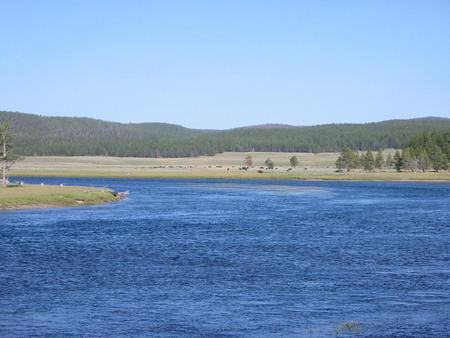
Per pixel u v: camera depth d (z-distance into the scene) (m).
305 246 59.38
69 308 35.12
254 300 37.09
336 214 94.12
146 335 30.33
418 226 77.50
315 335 30.30
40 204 102.56
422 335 30.28
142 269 46.75
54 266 47.72
